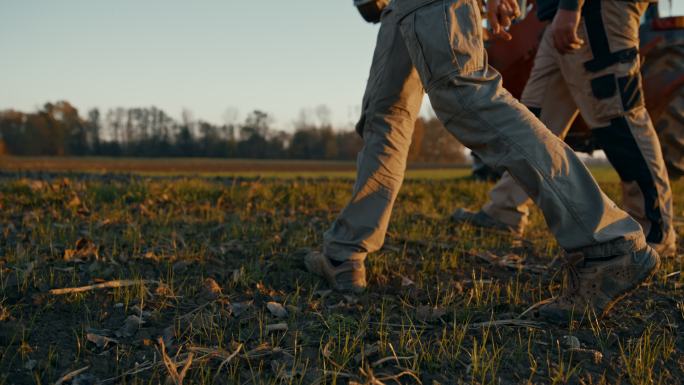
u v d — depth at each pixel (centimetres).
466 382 134
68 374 131
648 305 188
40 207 398
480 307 187
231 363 142
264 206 450
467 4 159
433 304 192
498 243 302
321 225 357
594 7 232
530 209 439
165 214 388
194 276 222
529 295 202
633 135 238
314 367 140
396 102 201
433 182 835
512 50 354
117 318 172
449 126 162
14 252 247
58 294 188
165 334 158
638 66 236
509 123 150
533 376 137
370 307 186
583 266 158
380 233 209
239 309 181
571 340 155
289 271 234
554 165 147
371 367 141
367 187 206
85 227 321
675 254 268
